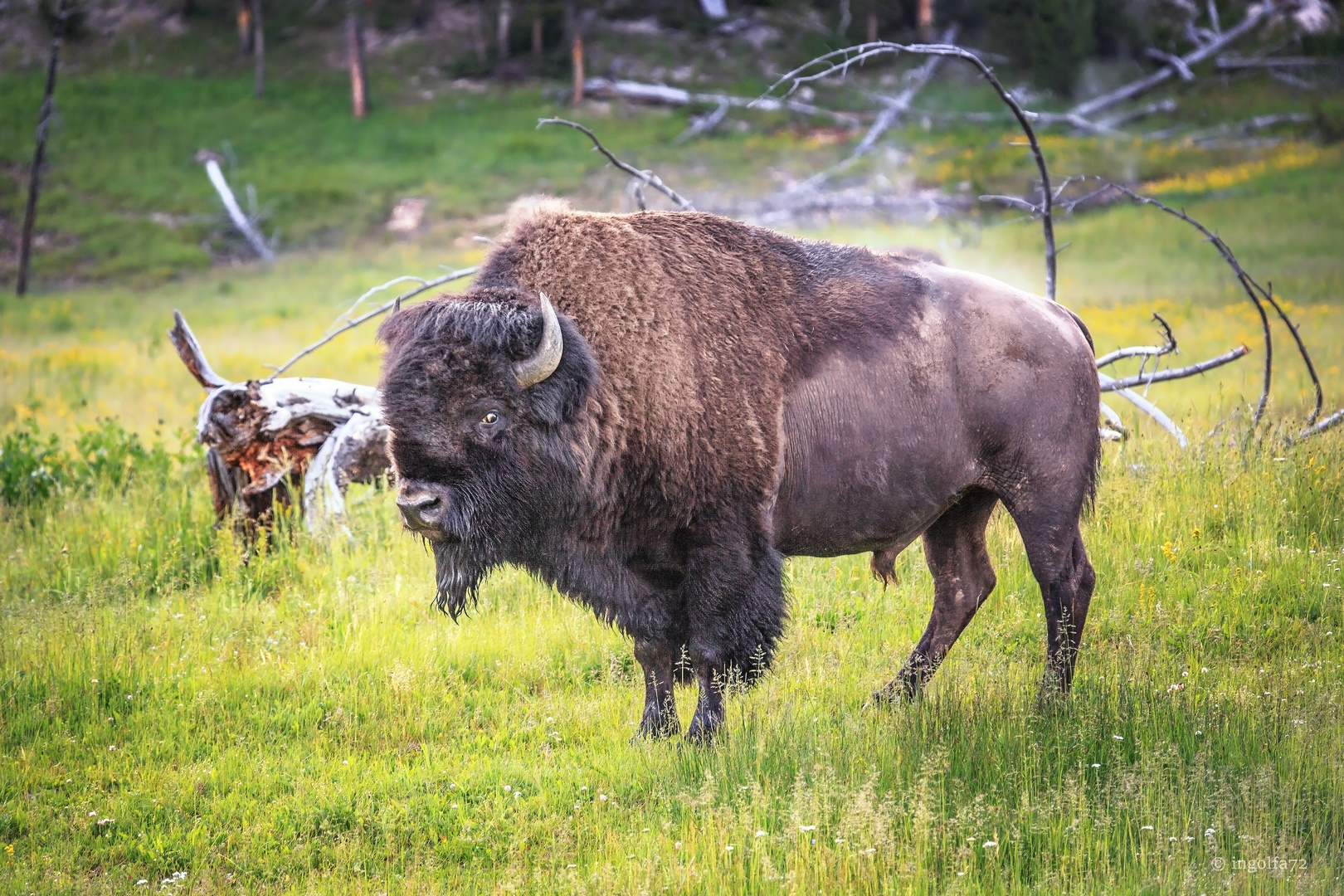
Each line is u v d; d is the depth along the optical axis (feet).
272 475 108.17
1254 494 99.09
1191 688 71.51
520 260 69.05
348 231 504.02
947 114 586.04
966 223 425.69
